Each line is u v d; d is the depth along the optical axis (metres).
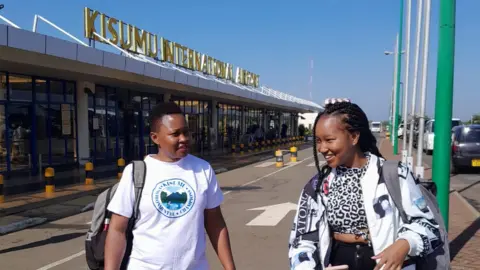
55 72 14.26
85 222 8.34
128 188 2.37
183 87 20.00
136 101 21.36
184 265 2.35
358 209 2.21
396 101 25.03
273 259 5.68
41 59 11.98
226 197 11.01
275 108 41.81
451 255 5.41
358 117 2.26
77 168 16.48
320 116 2.32
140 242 2.35
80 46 12.29
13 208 9.15
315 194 2.37
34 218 8.32
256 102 31.53
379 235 2.16
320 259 2.30
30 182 12.82
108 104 19.14
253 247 6.26
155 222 2.35
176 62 22.12
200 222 2.44
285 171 16.98
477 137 14.38
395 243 2.07
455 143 14.58
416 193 2.20
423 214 2.17
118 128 19.89
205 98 27.36
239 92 25.09
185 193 2.39
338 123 2.24
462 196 10.25
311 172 16.48
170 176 2.41
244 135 33.34
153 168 2.42
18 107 14.59
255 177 15.22
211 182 2.57
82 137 17.16
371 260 2.21
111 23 16.84
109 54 13.55
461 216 7.68
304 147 34.03
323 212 2.32
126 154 20.53
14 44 10.20
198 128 27.91
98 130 18.42
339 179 2.30
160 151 2.48
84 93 17.12
